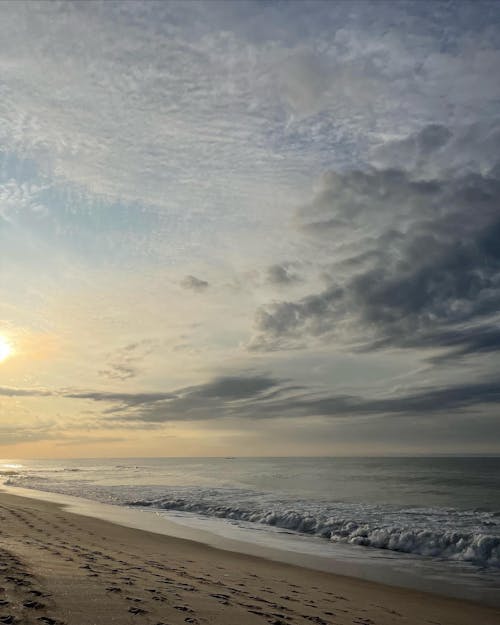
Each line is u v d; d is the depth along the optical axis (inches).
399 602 354.9
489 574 473.1
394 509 917.8
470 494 1226.6
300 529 734.5
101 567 348.5
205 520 819.4
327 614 287.0
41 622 199.3
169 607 247.0
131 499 1132.5
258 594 323.6
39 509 865.5
